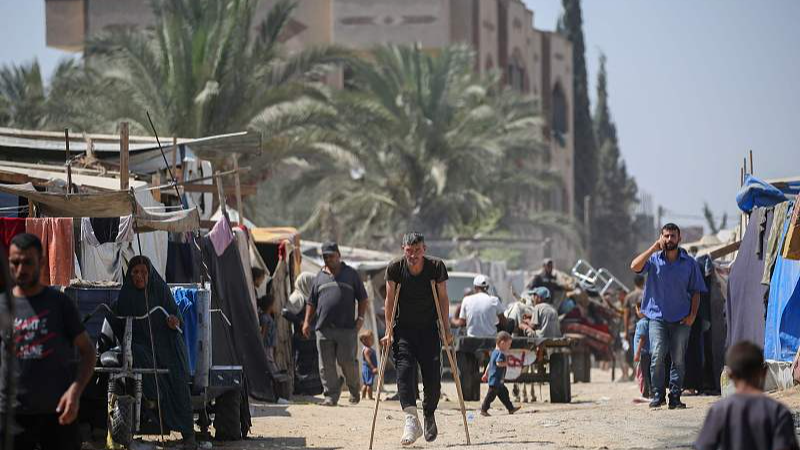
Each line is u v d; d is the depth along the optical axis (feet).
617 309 184.24
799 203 73.77
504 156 336.90
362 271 155.12
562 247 473.26
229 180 138.21
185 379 64.90
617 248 582.76
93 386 65.77
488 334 105.91
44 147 120.98
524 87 455.63
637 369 102.01
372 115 280.72
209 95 214.28
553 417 80.94
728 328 91.15
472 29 410.72
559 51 492.95
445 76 305.73
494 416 89.10
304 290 116.06
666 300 83.10
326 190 323.37
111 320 63.93
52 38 387.34
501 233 337.52
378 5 382.83
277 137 228.43
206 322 69.05
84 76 229.25
